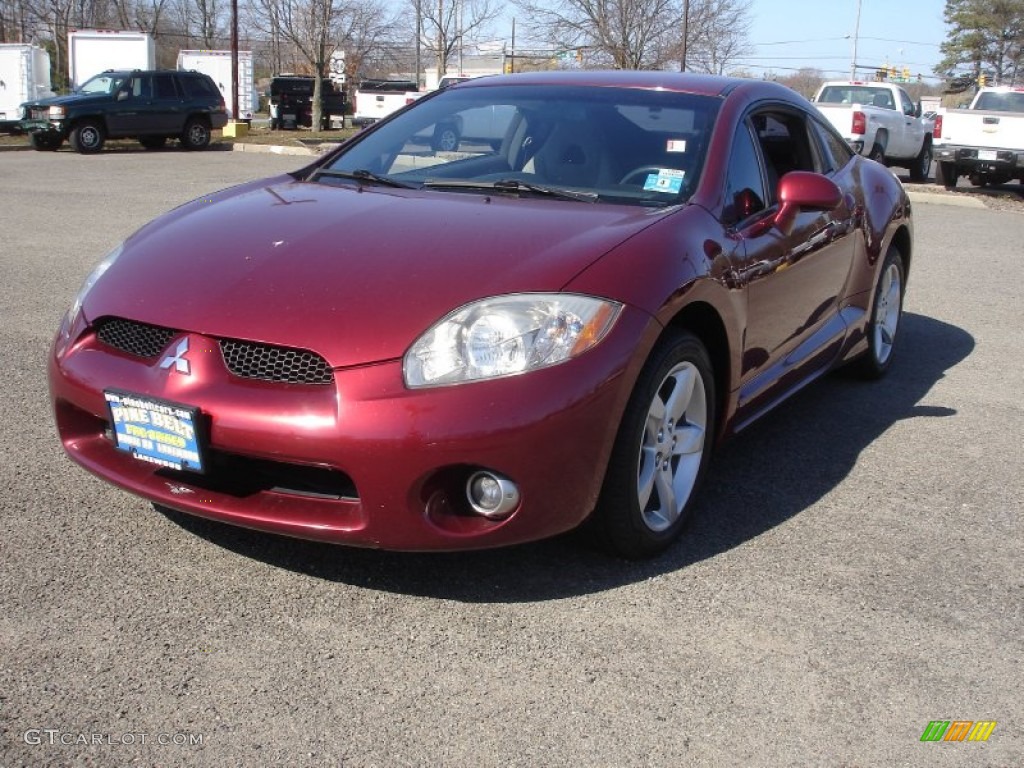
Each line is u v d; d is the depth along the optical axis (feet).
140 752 7.55
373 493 8.96
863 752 7.91
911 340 21.52
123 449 9.93
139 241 11.50
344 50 124.16
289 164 63.36
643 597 10.04
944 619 9.89
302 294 9.57
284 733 7.84
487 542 9.25
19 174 52.08
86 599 9.60
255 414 9.07
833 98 65.10
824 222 14.30
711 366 11.50
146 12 183.42
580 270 9.69
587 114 13.33
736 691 8.59
